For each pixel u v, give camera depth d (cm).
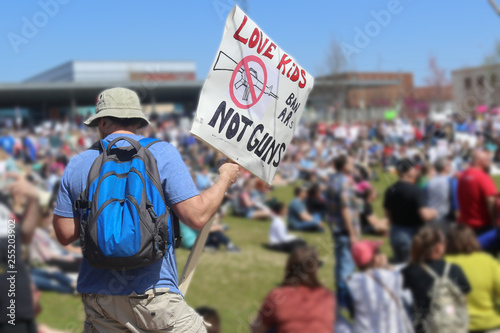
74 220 193
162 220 180
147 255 174
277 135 228
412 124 2031
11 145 1346
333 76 2534
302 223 807
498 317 383
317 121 2519
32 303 257
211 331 321
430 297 370
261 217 962
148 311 185
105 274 187
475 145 1398
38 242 504
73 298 502
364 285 367
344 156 511
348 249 486
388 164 1445
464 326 369
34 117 3056
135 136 201
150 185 182
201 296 530
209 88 208
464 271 379
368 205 680
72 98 2577
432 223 484
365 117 2625
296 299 359
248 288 554
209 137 207
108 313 189
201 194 195
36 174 834
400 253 479
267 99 223
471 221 541
